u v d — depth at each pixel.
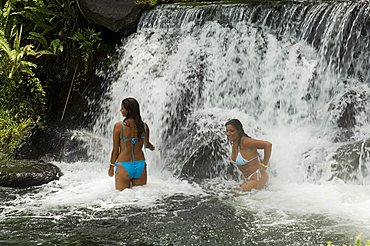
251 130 8.23
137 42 10.16
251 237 5.36
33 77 10.16
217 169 7.62
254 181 6.88
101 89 10.09
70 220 5.96
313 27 8.55
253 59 8.99
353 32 8.06
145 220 5.91
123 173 6.98
